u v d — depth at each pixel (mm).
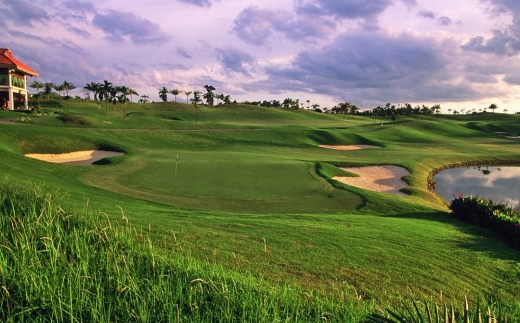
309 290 8039
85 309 5375
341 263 9961
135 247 7707
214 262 8695
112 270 6434
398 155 53906
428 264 10469
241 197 23359
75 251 6852
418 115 151750
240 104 144750
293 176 31141
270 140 68188
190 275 6785
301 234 12266
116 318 5242
